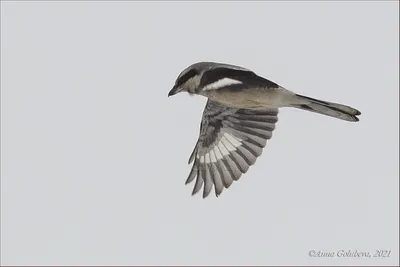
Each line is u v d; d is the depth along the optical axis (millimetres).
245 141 15219
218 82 13508
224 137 15320
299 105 13602
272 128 15156
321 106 13508
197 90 13805
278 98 13516
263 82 13383
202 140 15445
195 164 15414
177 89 13867
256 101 13594
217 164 15281
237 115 15273
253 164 15094
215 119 15367
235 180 15125
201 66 13773
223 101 13727
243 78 13430
